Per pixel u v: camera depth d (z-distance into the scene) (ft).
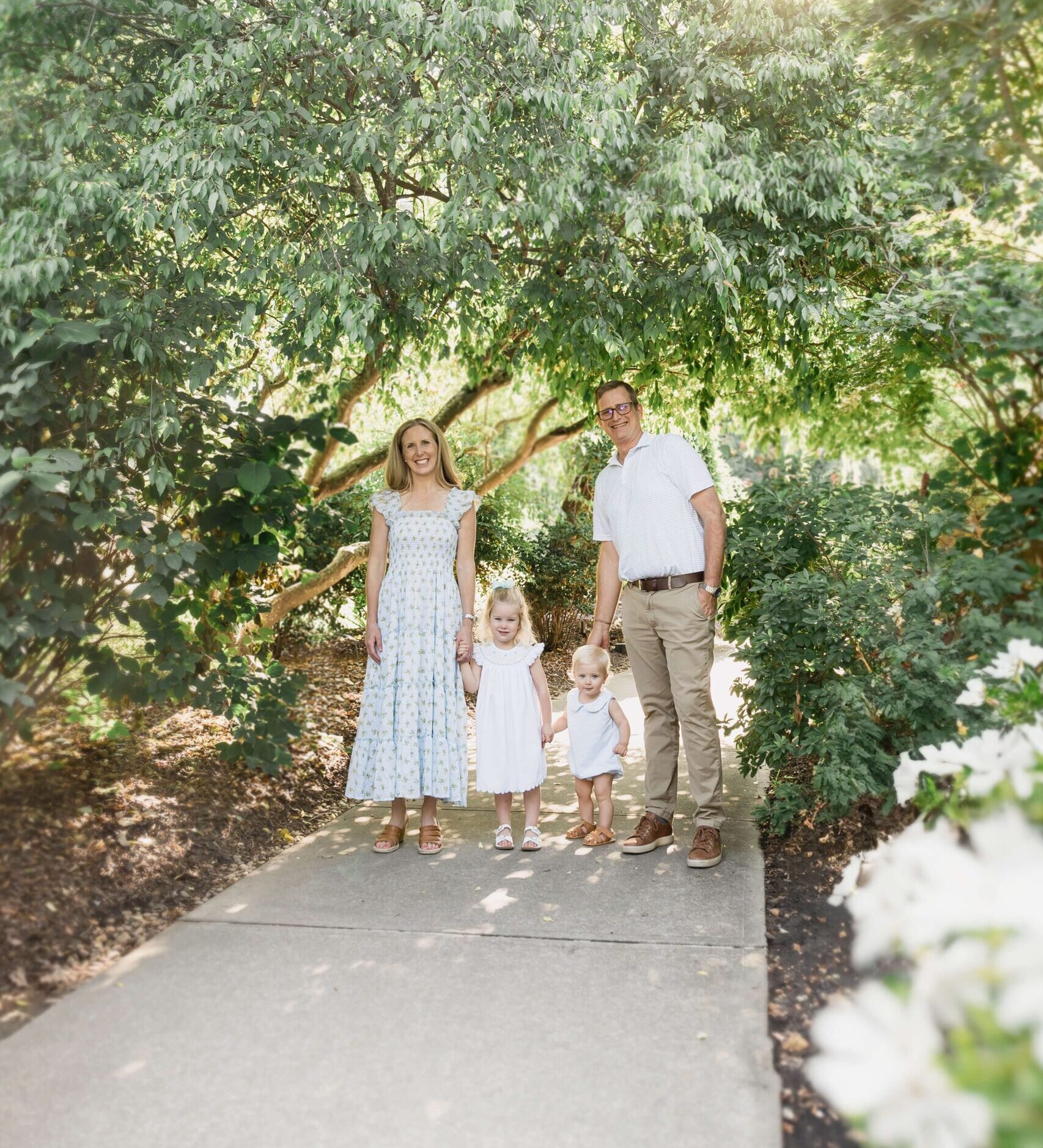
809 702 12.42
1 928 8.88
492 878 11.48
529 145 11.73
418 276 13.32
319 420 12.74
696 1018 8.04
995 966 4.41
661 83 13.29
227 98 11.09
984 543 10.85
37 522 10.87
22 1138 6.59
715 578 11.95
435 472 13.33
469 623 13.14
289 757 13.07
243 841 12.45
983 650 10.00
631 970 8.95
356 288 11.83
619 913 10.30
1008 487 10.44
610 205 12.19
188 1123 6.75
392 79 11.44
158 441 11.75
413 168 13.84
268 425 12.55
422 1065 7.43
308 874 11.69
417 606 12.73
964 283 10.34
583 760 12.84
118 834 11.14
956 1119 3.79
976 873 4.82
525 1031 7.92
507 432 31.19
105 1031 7.96
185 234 10.57
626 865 11.84
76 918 9.54
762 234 13.73
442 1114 6.82
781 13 12.76
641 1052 7.56
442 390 27.37
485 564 27.50
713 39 12.80
